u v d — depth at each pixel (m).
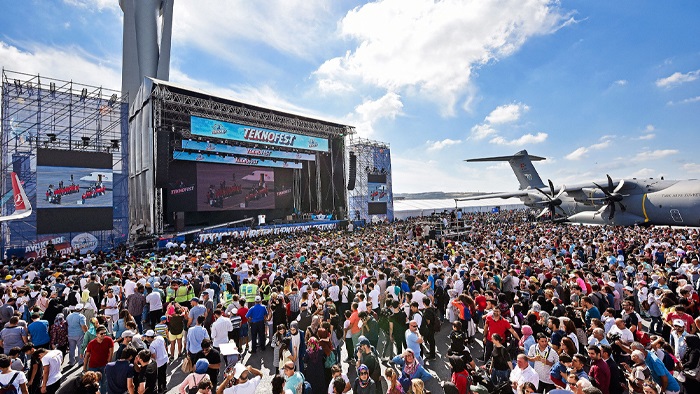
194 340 7.32
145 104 28.09
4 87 23.86
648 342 6.82
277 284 10.54
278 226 33.62
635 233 21.98
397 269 11.77
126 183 29.00
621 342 6.31
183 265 14.32
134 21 38.28
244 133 32.09
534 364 6.04
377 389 5.92
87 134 27.48
